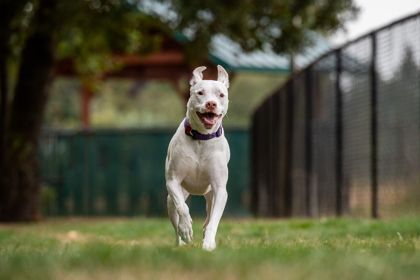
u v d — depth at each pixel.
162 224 13.56
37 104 18.31
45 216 24.89
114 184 25.33
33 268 4.77
